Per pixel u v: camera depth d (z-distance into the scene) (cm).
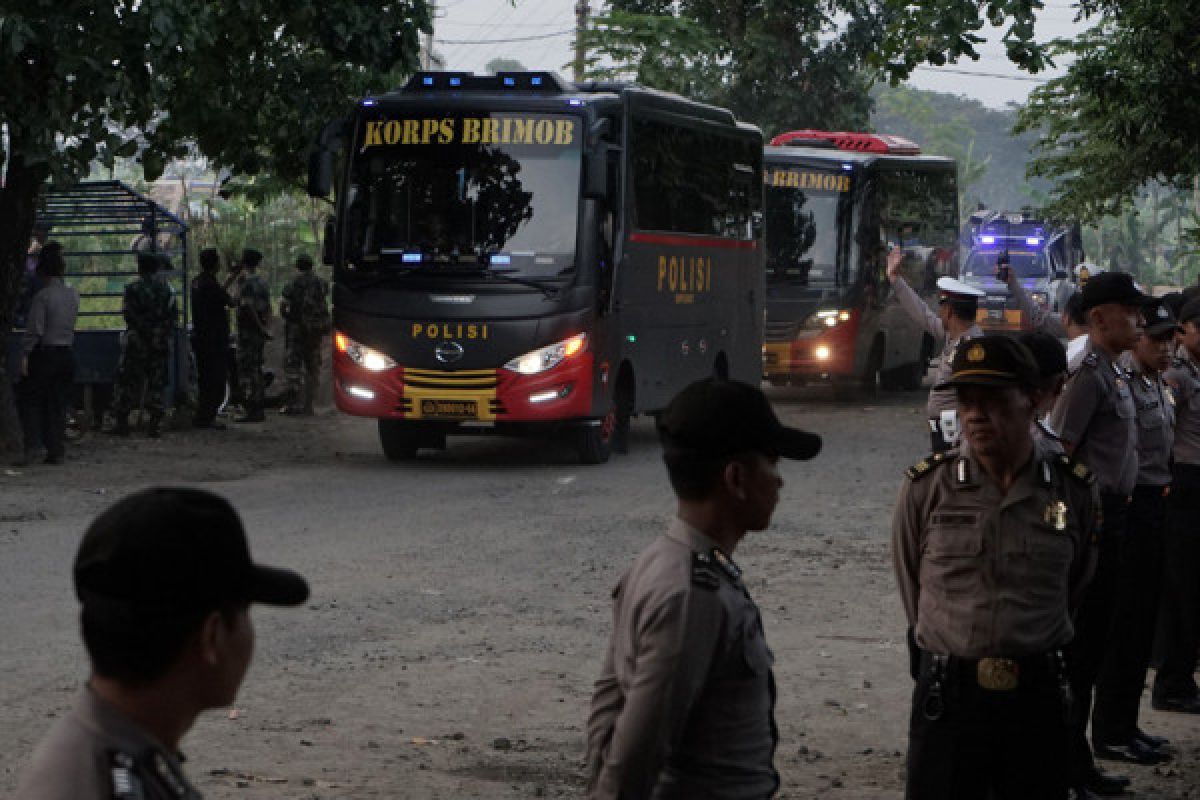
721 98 4462
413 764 718
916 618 500
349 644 962
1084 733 679
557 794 673
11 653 912
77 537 1305
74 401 2097
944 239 3158
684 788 342
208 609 211
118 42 1638
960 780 486
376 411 1806
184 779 214
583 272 1791
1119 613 746
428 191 1805
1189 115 2577
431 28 2028
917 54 1767
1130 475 681
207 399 2170
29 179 1816
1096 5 2552
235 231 3641
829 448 2050
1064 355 582
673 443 346
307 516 1447
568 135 1797
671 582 337
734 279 2317
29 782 205
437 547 1296
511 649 961
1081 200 3011
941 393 1117
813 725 812
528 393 1784
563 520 1447
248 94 2052
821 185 2697
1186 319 834
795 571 1224
